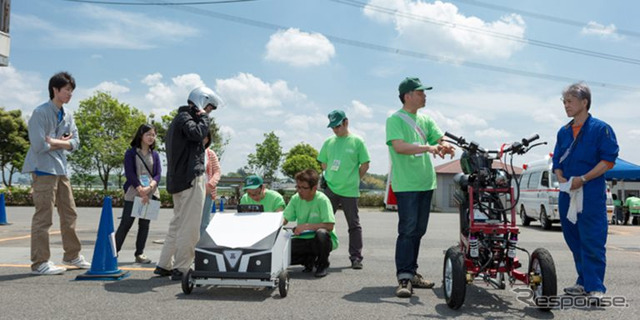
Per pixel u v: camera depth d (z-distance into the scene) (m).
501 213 4.12
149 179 5.93
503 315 3.66
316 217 5.61
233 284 4.11
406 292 4.24
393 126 4.57
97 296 4.04
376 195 32.50
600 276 4.09
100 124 38.28
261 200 5.80
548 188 13.42
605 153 4.09
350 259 5.94
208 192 6.05
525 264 6.61
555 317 3.62
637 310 3.85
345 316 3.55
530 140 4.00
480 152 4.13
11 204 25.31
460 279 3.70
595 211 4.12
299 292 4.39
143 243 6.03
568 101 4.32
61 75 5.06
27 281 4.61
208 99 4.96
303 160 48.09
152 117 34.78
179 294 4.18
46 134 4.99
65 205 5.25
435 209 31.38
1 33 12.22
